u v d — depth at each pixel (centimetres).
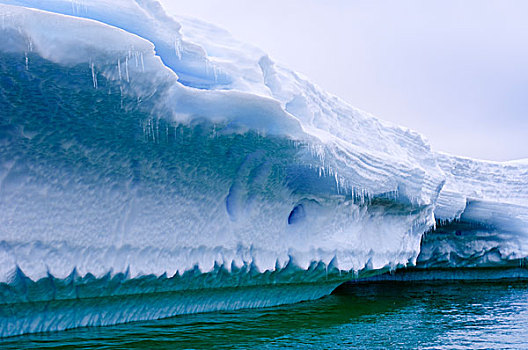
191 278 836
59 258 664
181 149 745
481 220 1898
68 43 545
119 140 681
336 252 1075
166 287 812
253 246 930
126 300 780
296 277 1059
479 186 2017
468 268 2109
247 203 916
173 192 785
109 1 680
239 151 814
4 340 650
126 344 672
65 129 629
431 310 1176
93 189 695
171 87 662
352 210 1105
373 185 1111
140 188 744
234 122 752
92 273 693
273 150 845
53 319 711
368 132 1329
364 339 820
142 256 755
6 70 538
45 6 641
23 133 604
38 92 574
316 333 841
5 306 641
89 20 558
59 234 663
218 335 768
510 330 934
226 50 930
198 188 816
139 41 595
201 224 836
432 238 1920
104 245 709
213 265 850
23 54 530
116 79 596
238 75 888
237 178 870
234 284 934
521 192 2061
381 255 1214
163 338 721
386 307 1202
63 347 633
